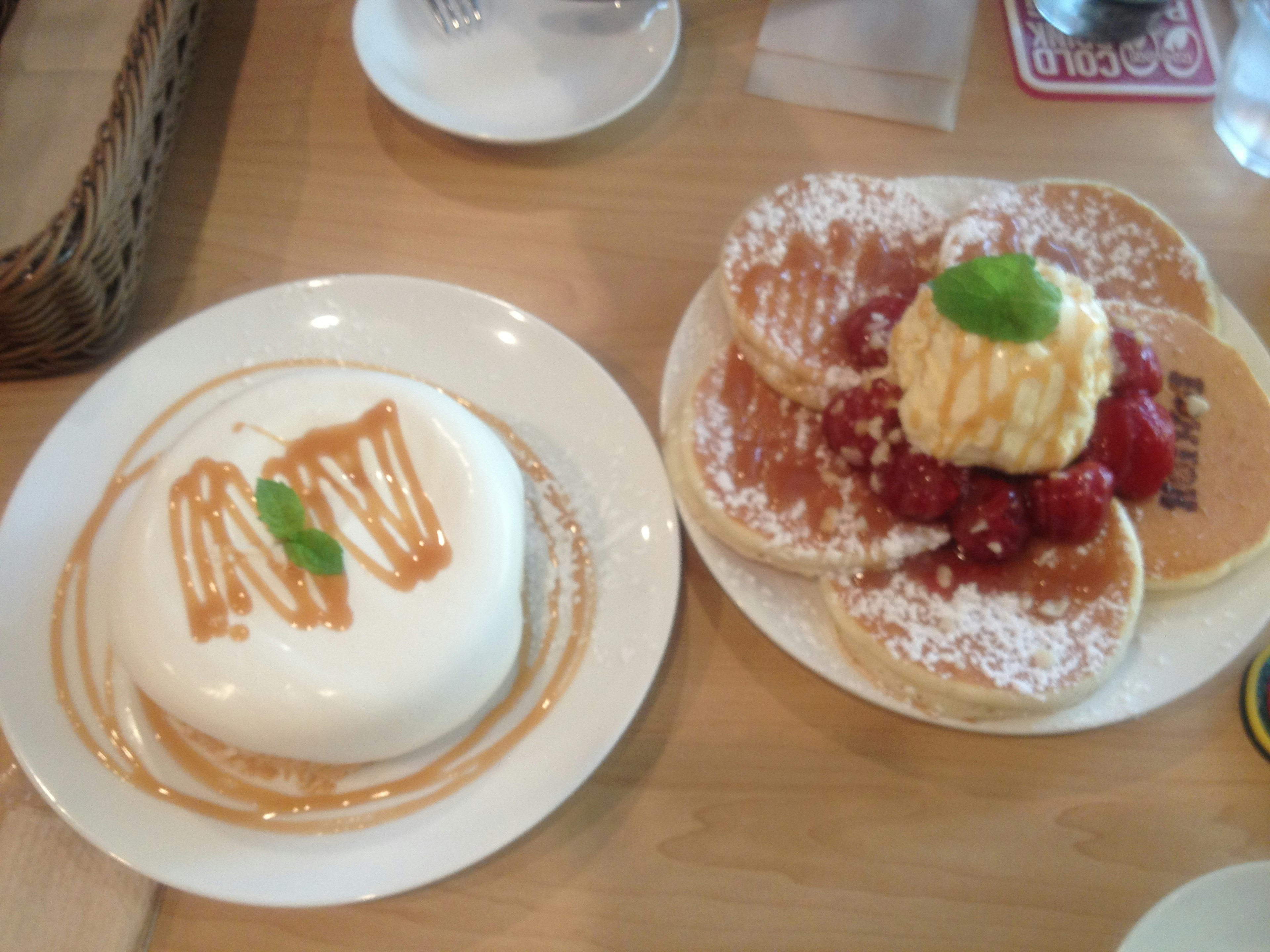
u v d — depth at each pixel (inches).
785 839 14.1
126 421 16.3
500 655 14.1
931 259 16.5
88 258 15.4
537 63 19.3
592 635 15.0
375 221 18.5
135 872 13.7
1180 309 16.2
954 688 13.5
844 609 14.2
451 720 13.8
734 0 20.4
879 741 14.7
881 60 19.6
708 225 18.4
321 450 14.7
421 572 14.0
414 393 15.0
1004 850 14.0
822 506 14.8
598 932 13.7
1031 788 14.4
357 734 13.3
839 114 19.3
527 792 13.9
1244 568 14.7
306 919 13.7
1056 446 14.0
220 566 13.9
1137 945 12.0
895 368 14.6
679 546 15.2
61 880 13.7
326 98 19.6
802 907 13.8
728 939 13.6
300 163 19.0
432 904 13.8
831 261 16.3
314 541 13.7
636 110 19.4
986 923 13.6
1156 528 14.8
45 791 13.7
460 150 19.1
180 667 13.3
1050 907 13.7
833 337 15.7
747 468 15.1
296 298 17.1
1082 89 19.3
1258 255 17.8
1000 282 13.4
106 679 14.7
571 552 15.5
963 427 13.8
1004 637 13.9
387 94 18.3
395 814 13.9
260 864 13.5
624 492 15.7
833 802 14.3
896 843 14.1
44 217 16.3
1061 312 13.7
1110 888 13.8
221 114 19.4
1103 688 14.0
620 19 19.6
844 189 16.9
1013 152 18.9
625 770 14.5
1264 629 15.2
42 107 17.3
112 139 15.5
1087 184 16.9
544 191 18.8
